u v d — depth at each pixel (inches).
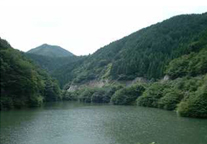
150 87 5447.8
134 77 7765.8
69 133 2374.5
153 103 4936.0
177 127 2596.0
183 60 5807.1
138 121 3046.3
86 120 3166.8
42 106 5236.2
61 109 4571.9
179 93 4301.2
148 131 2428.6
